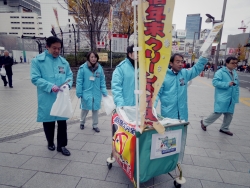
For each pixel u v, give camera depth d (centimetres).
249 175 246
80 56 941
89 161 268
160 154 189
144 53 151
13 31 8250
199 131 400
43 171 241
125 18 1011
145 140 178
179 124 192
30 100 650
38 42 1152
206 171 252
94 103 368
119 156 204
